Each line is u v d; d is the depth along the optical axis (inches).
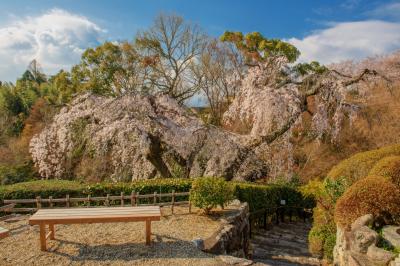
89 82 788.6
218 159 519.2
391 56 554.9
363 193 216.5
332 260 265.9
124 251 214.8
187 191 355.6
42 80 1523.1
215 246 228.5
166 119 506.0
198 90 818.2
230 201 320.5
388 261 168.7
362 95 526.6
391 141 615.2
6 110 1079.0
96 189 331.9
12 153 756.6
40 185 332.2
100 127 477.7
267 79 538.6
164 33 742.5
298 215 535.2
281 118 489.7
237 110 549.3
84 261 198.8
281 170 542.0
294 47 786.8
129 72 743.7
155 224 272.8
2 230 189.0
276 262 291.6
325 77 492.1
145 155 508.7
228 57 846.5
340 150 665.0
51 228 229.1
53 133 503.2
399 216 207.3
